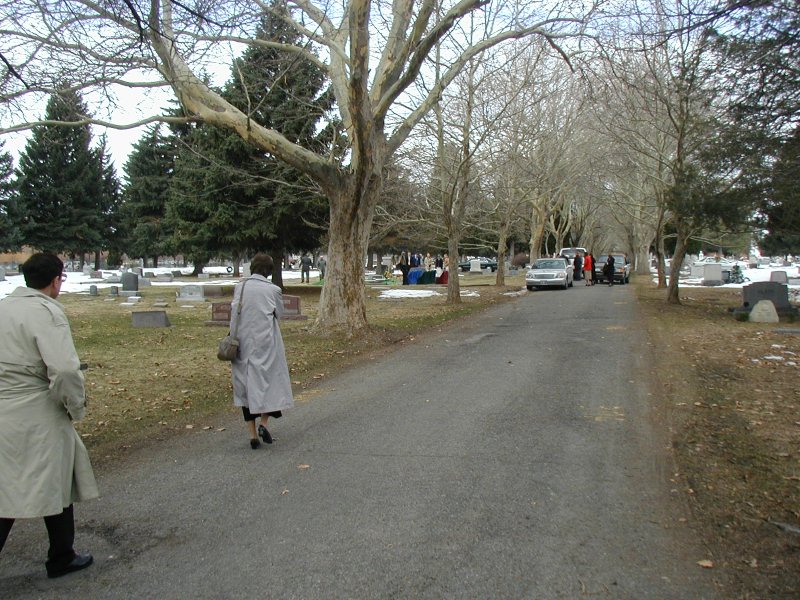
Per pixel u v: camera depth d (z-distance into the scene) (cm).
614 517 454
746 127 1393
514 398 822
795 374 916
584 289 3328
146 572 384
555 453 598
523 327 1612
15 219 5012
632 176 2914
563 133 3073
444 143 2197
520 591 355
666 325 1579
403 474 546
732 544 411
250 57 1859
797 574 371
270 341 626
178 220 2859
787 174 1395
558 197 3772
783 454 574
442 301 2495
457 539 420
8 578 381
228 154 2541
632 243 6022
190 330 1548
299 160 1260
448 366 1067
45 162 5275
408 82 1269
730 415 709
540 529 435
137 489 523
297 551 407
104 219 5862
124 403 812
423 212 2573
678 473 538
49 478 363
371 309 2166
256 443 631
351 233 1353
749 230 1798
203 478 547
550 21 1348
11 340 364
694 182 1761
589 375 964
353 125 1239
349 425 708
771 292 1766
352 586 362
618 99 2095
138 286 3353
